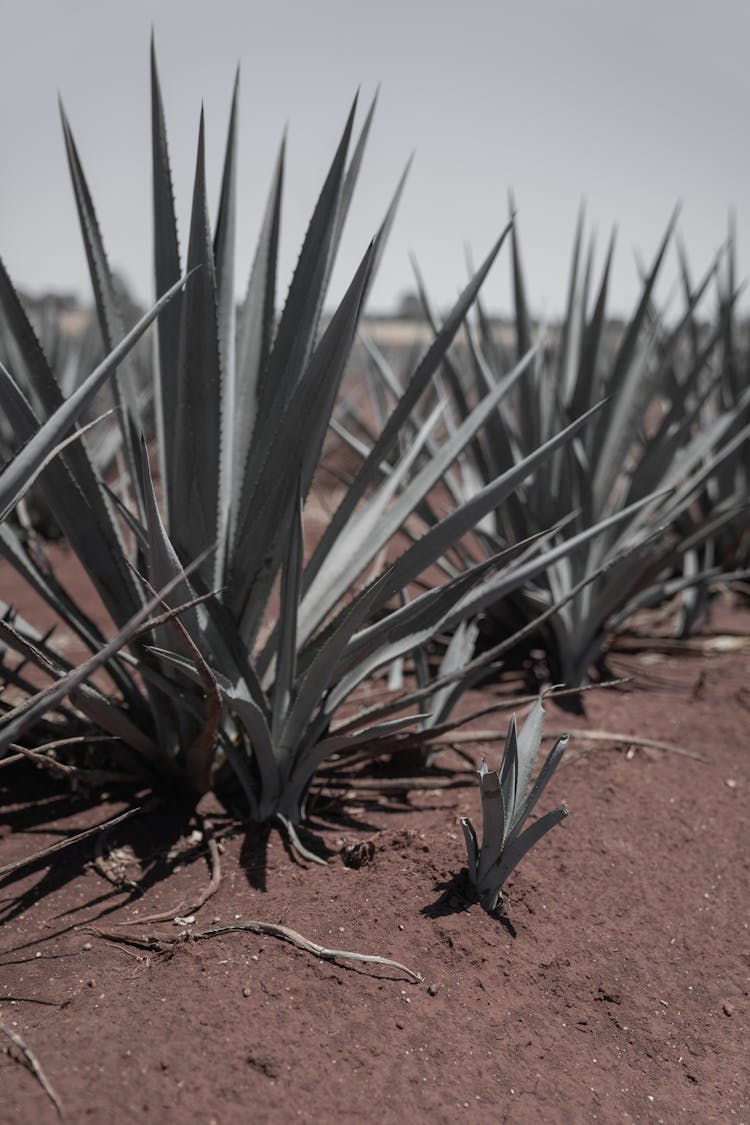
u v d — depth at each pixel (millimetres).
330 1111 1137
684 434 2488
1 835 1644
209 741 1599
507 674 2531
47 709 1107
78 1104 1083
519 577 1671
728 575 2652
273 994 1270
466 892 1504
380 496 1921
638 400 2549
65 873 1554
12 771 1842
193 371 1554
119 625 1744
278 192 1754
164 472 1723
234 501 1727
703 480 2420
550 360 2922
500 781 1431
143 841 1644
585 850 1693
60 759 1813
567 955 1451
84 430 1240
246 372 1793
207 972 1303
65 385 4137
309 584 1786
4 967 1332
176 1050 1170
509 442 2520
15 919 1438
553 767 1417
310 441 1613
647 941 1519
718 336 2434
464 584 1645
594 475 2486
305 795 1759
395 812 1785
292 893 1492
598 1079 1269
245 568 1675
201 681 1466
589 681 2492
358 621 1525
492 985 1362
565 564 2436
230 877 1545
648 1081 1286
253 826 1696
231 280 1748
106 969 1321
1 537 1640
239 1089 1138
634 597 2680
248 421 1793
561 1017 1351
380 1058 1214
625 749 2088
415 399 1667
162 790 1791
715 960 1515
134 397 1784
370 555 1792
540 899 1549
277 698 1653
